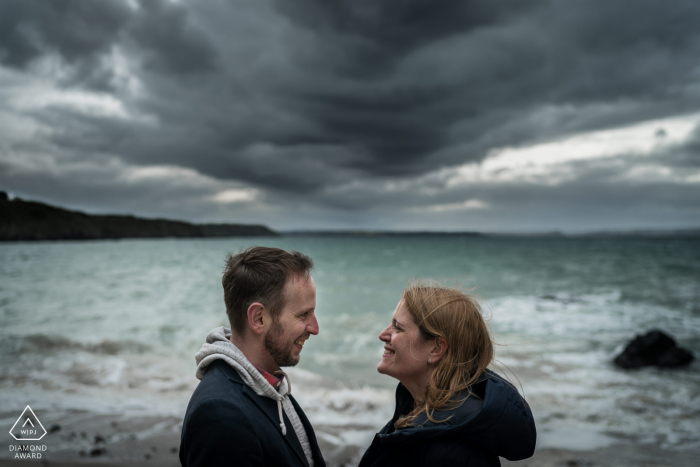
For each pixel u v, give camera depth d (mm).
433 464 1208
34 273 26797
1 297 16719
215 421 1229
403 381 1580
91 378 6945
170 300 16016
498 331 10656
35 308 14195
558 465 4223
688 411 5664
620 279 24500
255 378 1416
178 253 55438
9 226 135000
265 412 1383
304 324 1499
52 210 158125
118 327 11070
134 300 16031
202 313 13273
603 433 5020
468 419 1229
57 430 4859
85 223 166250
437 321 1464
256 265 1484
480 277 25547
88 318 12422
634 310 14047
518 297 17078
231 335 1571
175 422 5168
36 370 7379
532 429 1303
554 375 7219
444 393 1408
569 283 22328
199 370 1533
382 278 24297
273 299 1449
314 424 5277
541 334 10344
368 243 111188
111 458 4195
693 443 4742
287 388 1599
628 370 7566
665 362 7695
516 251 62469
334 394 6254
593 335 10289
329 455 4465
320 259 42594
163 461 4145
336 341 9633
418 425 1356
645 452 4520
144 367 7566
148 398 6078
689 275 26953
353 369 7551
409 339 1510
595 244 101188
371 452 1409
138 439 4656
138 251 61062
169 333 10375
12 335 9977
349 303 15453
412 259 43000
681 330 11086
